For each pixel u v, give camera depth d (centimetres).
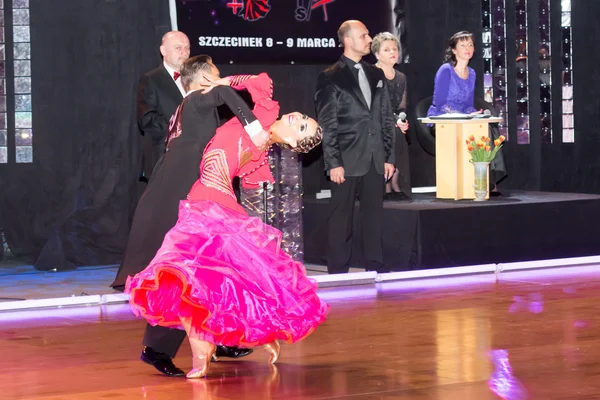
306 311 504
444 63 984
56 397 466
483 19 1121
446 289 784
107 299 744
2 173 945
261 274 494
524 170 1155
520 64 1145
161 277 482
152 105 838
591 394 450
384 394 459
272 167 887
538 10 1147
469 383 475
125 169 977
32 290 827
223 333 476
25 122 948
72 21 955
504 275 859
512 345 563
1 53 941
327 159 844
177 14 953
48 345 590
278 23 989
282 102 1017
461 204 902
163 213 551
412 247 866
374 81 854
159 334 510
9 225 950
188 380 496
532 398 445
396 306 707
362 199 859
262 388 476
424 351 553
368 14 1029
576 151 1173
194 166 541
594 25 1162
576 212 941
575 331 602
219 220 497
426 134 993
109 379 501
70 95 959
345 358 540
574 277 839
